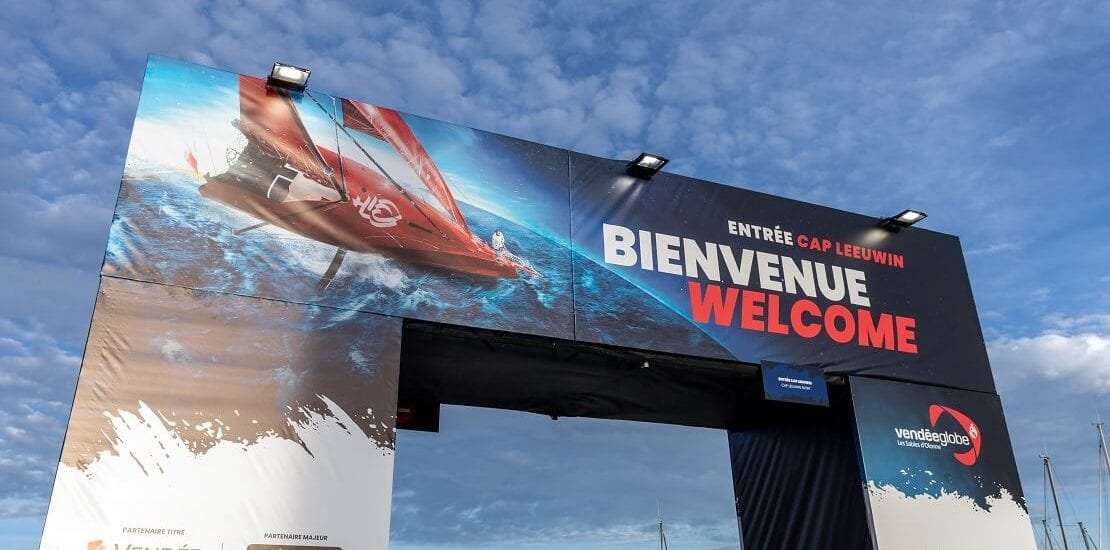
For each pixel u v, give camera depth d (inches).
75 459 316.2
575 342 445.7
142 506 320.2
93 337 337.7
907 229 581.0
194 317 359.3
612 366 500.7
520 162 470.3
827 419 574.9
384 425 378.0
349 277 398.9
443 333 430.3
